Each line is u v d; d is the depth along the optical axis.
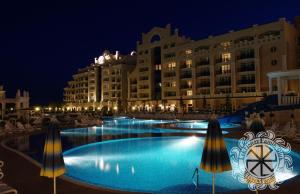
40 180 9.47
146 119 52.50
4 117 45.91
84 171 12.46
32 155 15.52
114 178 11.28
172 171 12.45
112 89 100.44
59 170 6.05
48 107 97.25
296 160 13.99
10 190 7.14
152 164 13.91
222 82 67.50
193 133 25.69
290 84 55.16
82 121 38.62
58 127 6.26
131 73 95.25
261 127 7.14
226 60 66.69
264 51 59.91
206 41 71.44
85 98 115.69
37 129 29.31
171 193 8.92
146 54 89.38
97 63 114.88
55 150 6.07
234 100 63.84
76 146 18.89
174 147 19.31
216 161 5.75
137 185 10.27
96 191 8.17
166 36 83.50
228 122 36.22
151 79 87.56
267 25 59.41
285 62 54.34
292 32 60.66
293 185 8.41
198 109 66.12
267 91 57.31
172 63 80.56
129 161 14.71
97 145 20.36
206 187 9.85
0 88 67.88
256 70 60.22
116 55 108.88
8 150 15.88
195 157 15.84
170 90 80.50
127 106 96.62
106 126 37.44
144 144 20.73
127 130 31.31
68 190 8.31
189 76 75.75
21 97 68.19
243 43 62.78
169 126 34.59
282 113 29.97
